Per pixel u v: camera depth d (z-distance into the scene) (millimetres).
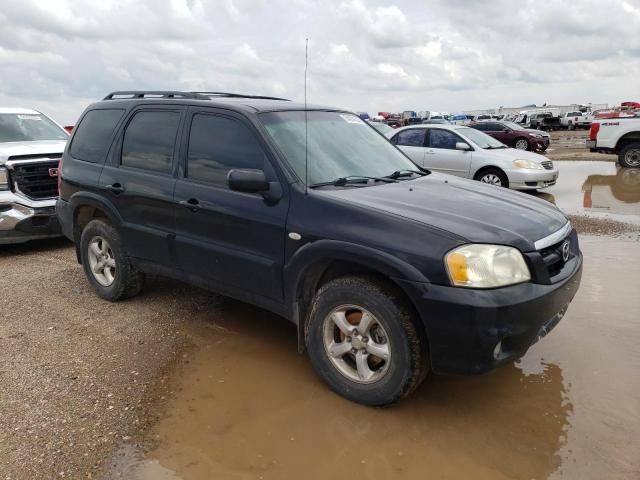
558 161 19375
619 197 10969
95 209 5180
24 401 3389
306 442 3004
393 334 3115
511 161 10734
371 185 3857
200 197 4035
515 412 3279
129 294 5039
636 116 16984
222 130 4062
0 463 2811
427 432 3084
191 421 3203
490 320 2900
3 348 4133
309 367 3857
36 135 8344
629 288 5336
